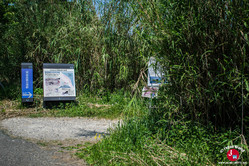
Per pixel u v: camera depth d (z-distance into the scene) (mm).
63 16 12852
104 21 11469
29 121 7680
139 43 9219
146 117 5711
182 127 4684
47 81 9867
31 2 13594
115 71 11414
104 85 11453
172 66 4527
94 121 7879
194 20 4449
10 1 15969
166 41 4672
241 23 4094
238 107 4359
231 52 4117
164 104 4863
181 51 4547
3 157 4223
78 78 11680
